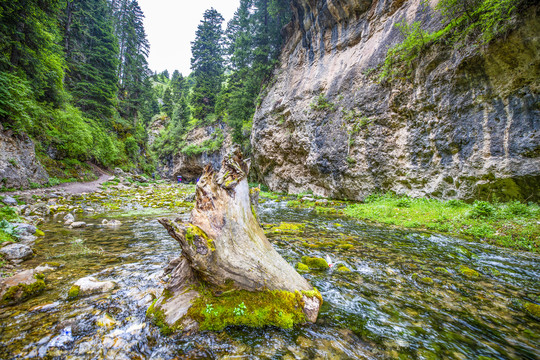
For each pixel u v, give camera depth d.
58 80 17.08
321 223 8.34
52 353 1.90
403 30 11.40
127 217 9.05
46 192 13.26
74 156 20.52
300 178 19.56
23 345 1.98
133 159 33.81
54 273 3.58
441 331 2.38
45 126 17.39
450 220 7.57
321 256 4.77
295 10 21.08
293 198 17.62
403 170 11.53
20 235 5.27
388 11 14.06
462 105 8.98
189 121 51.38
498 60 7.85
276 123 21.36
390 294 3.19
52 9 14.74
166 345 2.05
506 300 3.05
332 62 17.47
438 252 5.08
